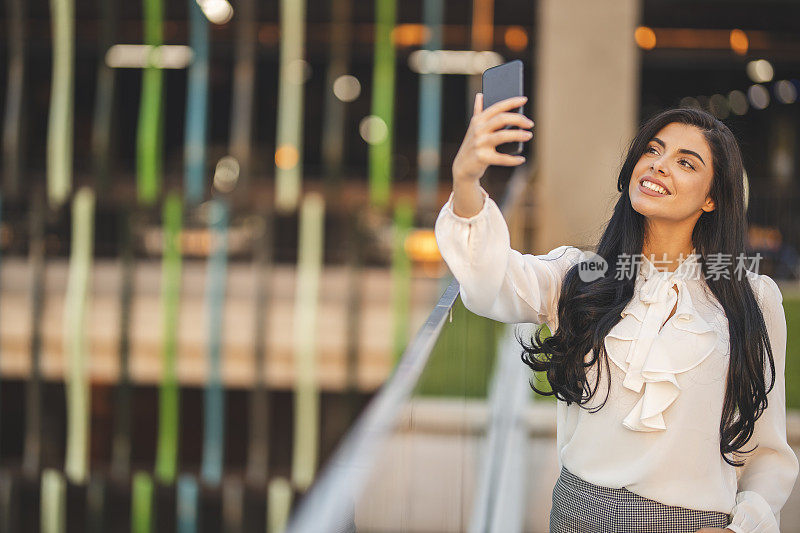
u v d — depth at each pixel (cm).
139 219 2119
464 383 386
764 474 231
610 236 236
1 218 2080
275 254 2403
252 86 2475
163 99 2748
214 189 2466
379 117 2458
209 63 2709
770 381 225
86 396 1914
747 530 217
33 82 2719
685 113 228
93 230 2227
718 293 224
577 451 229
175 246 2045
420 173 2388
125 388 1891
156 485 2222
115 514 2434
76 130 2741
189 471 2195
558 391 228
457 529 298
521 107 200
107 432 2459
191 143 2439
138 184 2419
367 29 2527
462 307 407
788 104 2672
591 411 223
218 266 1925
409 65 2631
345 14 2473
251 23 2450
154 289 1894
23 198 2381
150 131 2439
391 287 1911
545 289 236
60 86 2459
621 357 221
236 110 2473
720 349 218
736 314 222
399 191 2580
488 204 216
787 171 2648
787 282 1636
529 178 1253
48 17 2502
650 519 218
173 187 2439
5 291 1905
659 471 217
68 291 1902
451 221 218
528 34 2433
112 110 2516
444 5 2458
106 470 2191
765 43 2405
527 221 1270
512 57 2453
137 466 2216
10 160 2464
